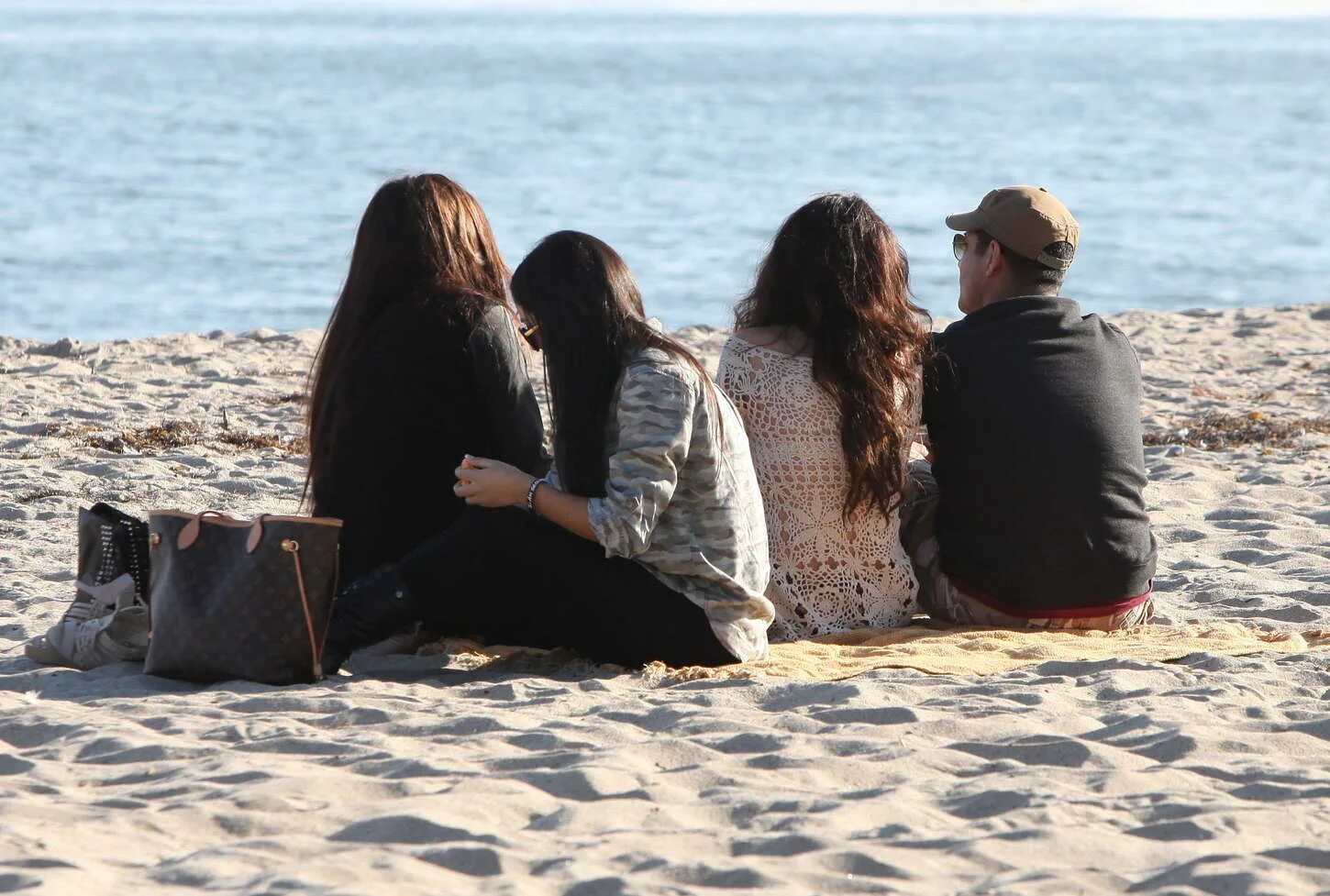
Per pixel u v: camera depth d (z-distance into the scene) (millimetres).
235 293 96688
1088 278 111875
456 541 17141
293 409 39812
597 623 17172
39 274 101000
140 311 89438
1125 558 18688
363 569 18438
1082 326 19141
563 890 10688
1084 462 18547
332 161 184250
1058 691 16078
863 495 18562
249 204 142125
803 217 18672
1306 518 28141
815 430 18562
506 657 17938
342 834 11859
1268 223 144375
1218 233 136875
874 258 18438
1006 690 16047
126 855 11406
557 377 16891
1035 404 18562
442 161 186625
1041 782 13094
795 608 18766
